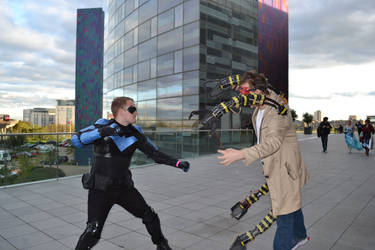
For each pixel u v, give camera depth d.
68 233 3.28
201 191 5.40
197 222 3.66
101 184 2.07
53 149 6.34
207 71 13.59
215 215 3.95
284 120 1.94
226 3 14.78
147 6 16.52
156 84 15.77
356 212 4.03
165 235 3.22
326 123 12.54
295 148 2.08
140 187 5.75
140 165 8.56
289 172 2.00
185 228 3.45
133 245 2.96
